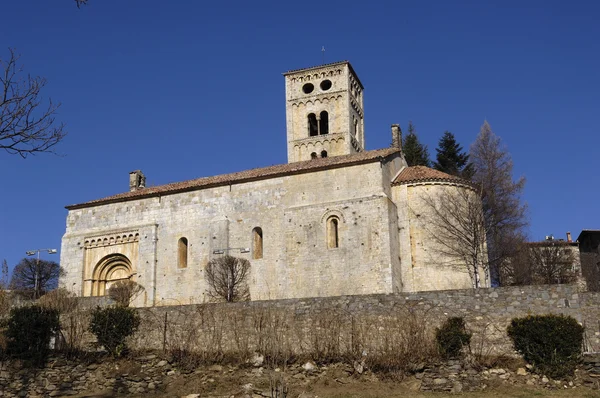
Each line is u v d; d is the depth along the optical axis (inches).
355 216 2068.2
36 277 2429.9
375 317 1355.8
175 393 1300.4
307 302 1408.7
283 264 2130.9
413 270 2059.5
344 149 2851.9
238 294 2143.2
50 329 1457.9
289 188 2191.2
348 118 2878.9
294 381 1286.9
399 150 2326.5
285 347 1350.9
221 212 2268.7
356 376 1277.1
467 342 1288.1
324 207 2116.1
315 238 2101.4
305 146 2903.5
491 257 2297.0
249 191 2249.0
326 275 2054.6
